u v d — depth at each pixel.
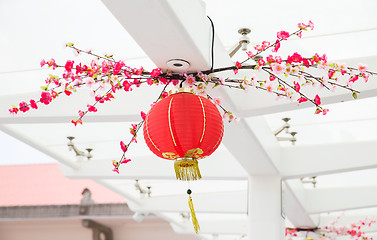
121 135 5.88
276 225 5.84
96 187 12.14
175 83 3.56
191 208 3.36
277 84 4.07
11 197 12.36
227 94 3.90
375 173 7.23
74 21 3.80
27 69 4.50
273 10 3.65
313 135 6.03
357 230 8.91
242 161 5.62
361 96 3.92
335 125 5.69
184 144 3.06
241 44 3.93
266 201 5.93
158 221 12.91
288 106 4.08
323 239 8.96
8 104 4.48
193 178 3.15
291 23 3.81
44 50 4.21
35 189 12.51
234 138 4.93
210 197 8.28
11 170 13.28
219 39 3.79
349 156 5.89
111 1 2.77
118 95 4.35
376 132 5.84
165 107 3.10
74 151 6.32
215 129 3.12
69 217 11.63
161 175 6.37
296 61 3.31
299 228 8.96
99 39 4.05
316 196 7.80
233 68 3.44
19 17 3.75
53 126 5.52
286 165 6.04
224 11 3.69
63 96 4.45
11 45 4.14
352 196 7.69
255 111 4.16
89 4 3.56
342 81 3.90
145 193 8.16
